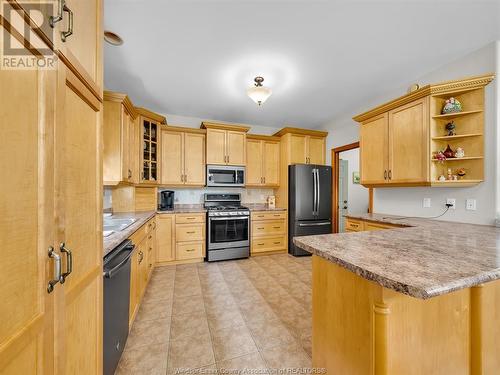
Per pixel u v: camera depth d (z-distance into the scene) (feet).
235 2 4.97
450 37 6.14
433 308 3.14
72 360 2.52
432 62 7.32
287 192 13.01
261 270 10.12
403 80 8.47
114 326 4.25
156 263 10.52
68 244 2.40
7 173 1.58
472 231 5.21
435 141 6.88
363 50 6.70
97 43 3.13
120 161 7.58
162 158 11.50
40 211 1.92
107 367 3.93
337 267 3.56
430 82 7.91
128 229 5.73
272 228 12.69
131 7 5.07
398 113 7.69
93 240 3.05
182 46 6.51
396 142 7.73
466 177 6.70
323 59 7.15
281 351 5.03
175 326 5.92
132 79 8.52
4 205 1.56
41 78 1.93
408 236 4.59
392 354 2.81
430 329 3.11
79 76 2.59
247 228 11.95
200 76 8.27
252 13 5.28
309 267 10.53
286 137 13.28
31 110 1.82
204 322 6.10
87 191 2.87
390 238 4.38
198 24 5.63
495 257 3.16
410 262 2.94
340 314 3.47
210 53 6.84
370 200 10.45
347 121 12.29
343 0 4.92
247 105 11.18
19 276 1.69
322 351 3.87
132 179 9.04
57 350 2.15
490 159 6.25
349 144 12.09
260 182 13.58
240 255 11.79
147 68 7.73
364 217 8.37
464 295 3.41
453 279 2.39
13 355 1.62
